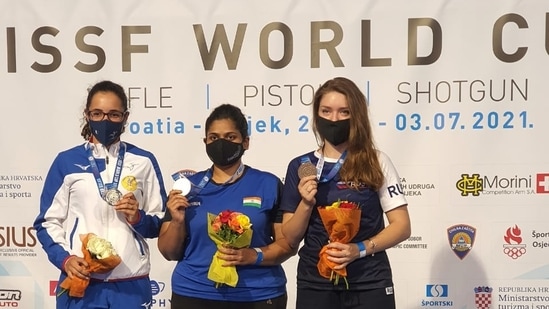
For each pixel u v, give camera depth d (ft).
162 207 8.25
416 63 9.68
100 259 7.27
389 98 9.75
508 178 9.67
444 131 9.72
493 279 9.78
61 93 10.16
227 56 9.93
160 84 10.05
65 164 7.93
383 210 7.52
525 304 9.77
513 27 9.53
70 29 10.11
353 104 7.26
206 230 7.51
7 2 10.16
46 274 10.36
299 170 7.35
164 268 10.26
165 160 10.13
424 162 9.77
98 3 10.07
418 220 9.83
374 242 7.14
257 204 7.55
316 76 9.84
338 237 7.04
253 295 7.50
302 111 9.88
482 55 9.60
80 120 10.12
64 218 7.96
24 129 10.23
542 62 9.53
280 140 9.95
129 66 10.06
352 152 7.30
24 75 10.19
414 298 9.91
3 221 10.26
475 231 9.76
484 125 9.66
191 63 9.99
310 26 9.80
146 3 10.01
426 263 9.87
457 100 9.68
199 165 10.09
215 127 7.51
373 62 9.73
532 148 9.61
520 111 9.59
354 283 7.25
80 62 10.12
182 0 9.96
